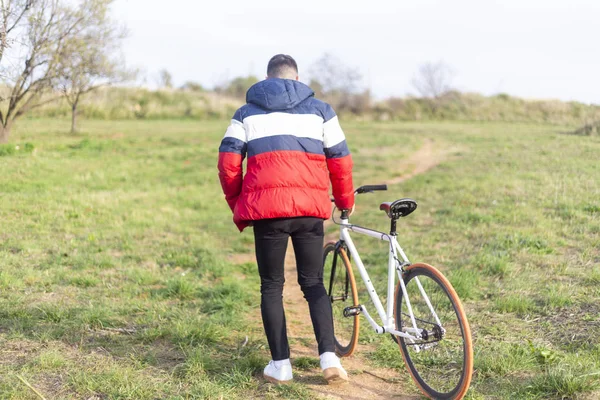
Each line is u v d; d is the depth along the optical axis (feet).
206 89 146.10
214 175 45.75
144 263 21.39
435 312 10.26
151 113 108.68
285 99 10.72
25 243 22.29
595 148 51.75
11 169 40.04
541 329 13.66
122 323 14.37
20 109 51.80
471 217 26.71
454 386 10.39
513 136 75.72
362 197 39.19
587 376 10.29
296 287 19.88
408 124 114.21
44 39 47.34
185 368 11.35
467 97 140.05
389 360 12.47
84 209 29.89
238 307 16.63
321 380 11.35
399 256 11.85
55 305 15.14
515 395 10.19
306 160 10.56
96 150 55.21
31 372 10.92
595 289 15.93
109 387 10.34
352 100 132.16
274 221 10.51
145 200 34.30
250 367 11.71
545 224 23.99
